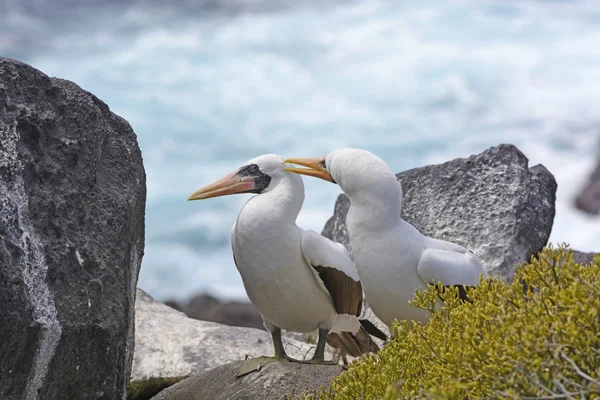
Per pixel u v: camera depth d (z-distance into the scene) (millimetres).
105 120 9555
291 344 13797
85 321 8289
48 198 8383
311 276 9938
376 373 7949
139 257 10047
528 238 13891
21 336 7613
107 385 8773
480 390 6625
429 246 10102
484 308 7574
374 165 9922
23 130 8477
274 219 9828
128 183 9547
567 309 6758
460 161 14867
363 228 9945
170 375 12703
